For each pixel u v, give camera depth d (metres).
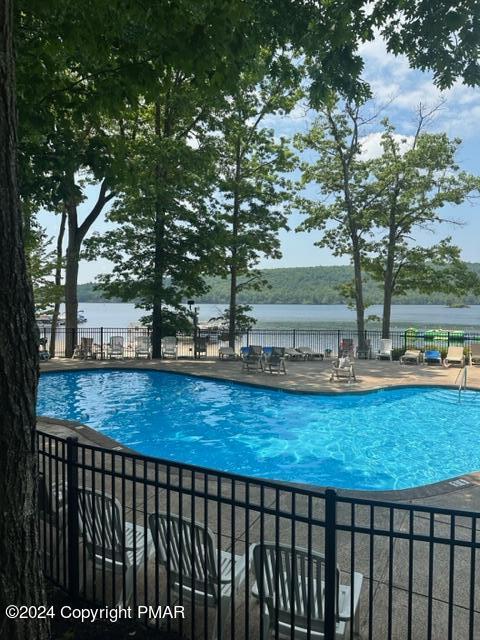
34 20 5.19
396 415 12.57
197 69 4.84
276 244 23.22
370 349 22.55
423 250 23.31
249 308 24.25
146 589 3.39
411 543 2.72
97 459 7.22
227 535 4.67
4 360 2.23
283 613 3.12
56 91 5.53
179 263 21.03
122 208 20.33
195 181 19.00
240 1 4.48
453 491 6.05
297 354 21.31
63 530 3.81
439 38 5.75
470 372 17.53
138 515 5.04
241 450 10.03
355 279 23.50
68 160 6.54
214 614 3.57
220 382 16.22
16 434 2.28
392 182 22.72
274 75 6.65
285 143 22.16
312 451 9.92
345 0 5.77
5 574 2.28
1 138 2.19
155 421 12.27
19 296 2.28
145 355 22.08
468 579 3.98
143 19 4.55
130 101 5.36
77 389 15.91
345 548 4.49
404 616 3.48
